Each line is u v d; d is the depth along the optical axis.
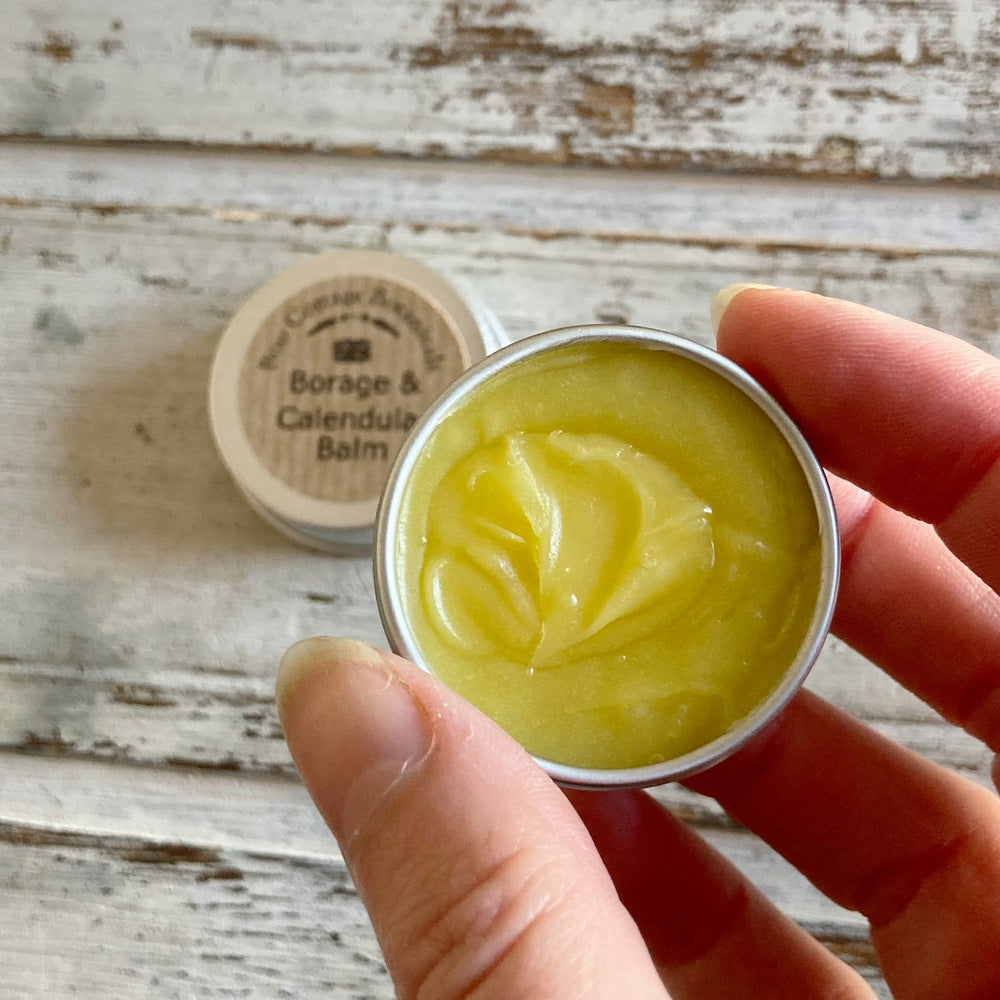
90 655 0.15
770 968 0.13
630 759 0.10
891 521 0.13
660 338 0.10
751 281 0.16
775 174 0.16
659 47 0.16
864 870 0.13
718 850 0.15
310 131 0.16
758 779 0.13
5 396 0.16
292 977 0.15
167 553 0.15
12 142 0.16
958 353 0.11
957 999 0.12
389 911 0.09
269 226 0.16
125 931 0.15
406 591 0.10
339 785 0.09
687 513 0.10
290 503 0.14
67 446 0.16
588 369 0.10
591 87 0.16
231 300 0.16
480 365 0.10
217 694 0.15
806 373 0.12
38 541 0.15
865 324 0.12
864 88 0.16
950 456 0.11
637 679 0.10
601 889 0.09
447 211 0.16
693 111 0.16
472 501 0.10
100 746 0.15
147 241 0.16
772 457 0.10
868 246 0.16
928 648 0.13
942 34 0.16
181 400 0.16
